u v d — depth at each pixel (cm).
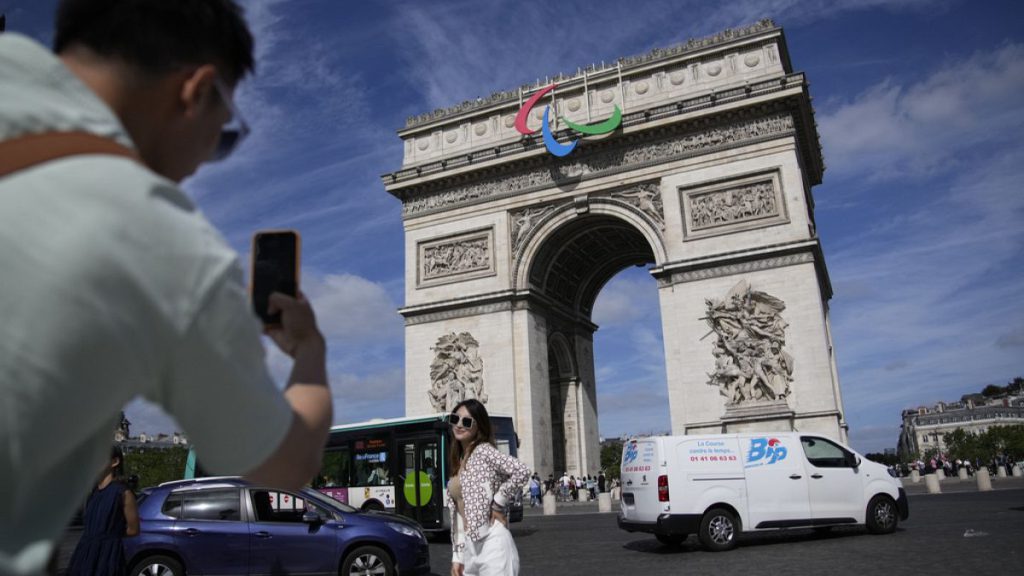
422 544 2516
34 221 207
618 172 7188
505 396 7056
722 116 6819
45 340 202
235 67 306
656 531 3070
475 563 1120
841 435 6072
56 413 210
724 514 3053
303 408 302
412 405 7419
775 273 6300
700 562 2744
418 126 8331
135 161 245
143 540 2230
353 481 4584
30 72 238
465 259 7669
